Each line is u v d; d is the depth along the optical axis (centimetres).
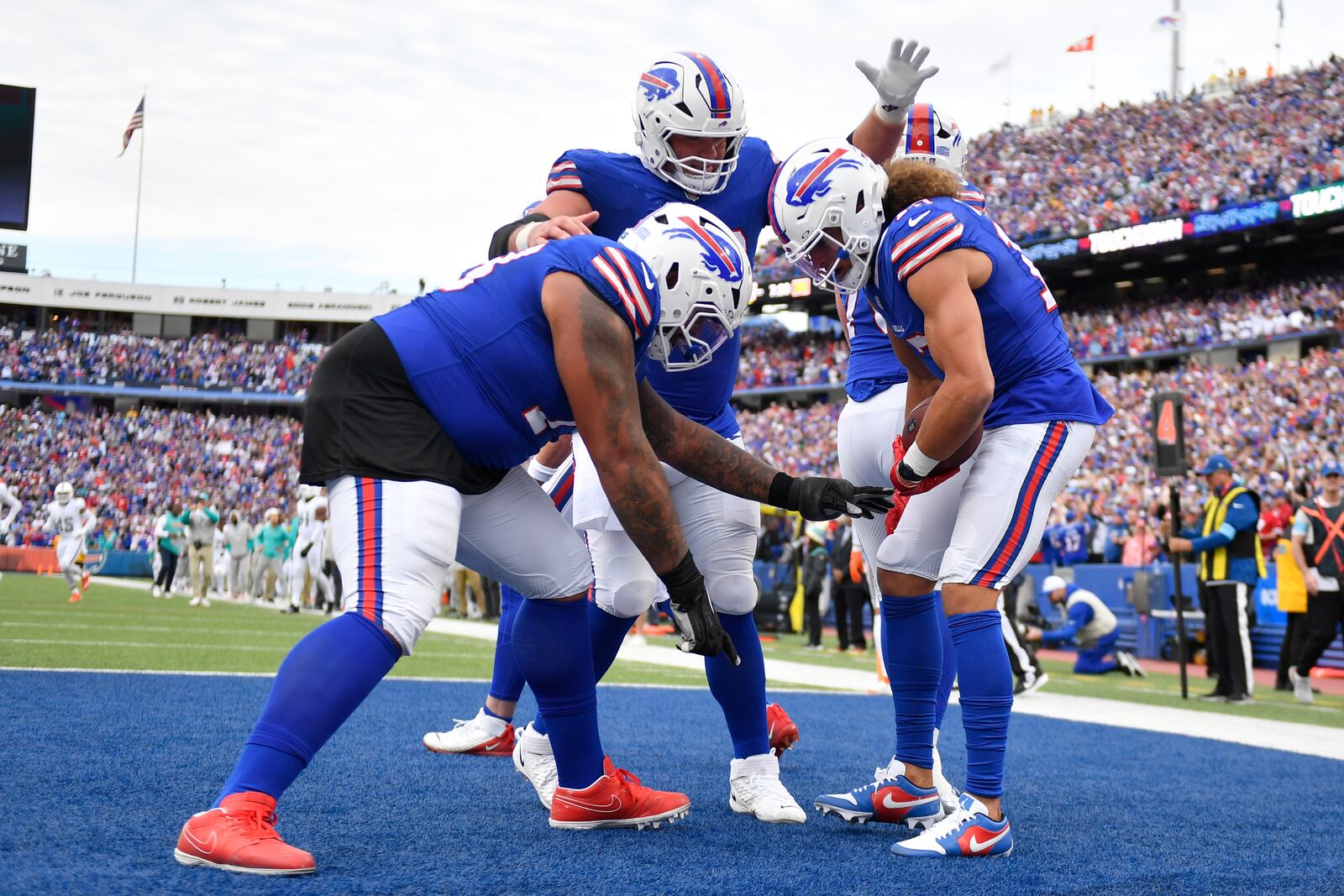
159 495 3906
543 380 274
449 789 365
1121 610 1366
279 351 4631
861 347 392
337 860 258
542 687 308
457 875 248
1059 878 266
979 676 303
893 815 340
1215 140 3003
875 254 315
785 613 1619
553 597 306
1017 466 313
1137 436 2517
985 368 288
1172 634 1288
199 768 359
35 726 429
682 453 306
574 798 309
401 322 276
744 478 308
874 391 383
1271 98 3033
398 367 272
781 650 1293
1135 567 1353
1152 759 491
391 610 262
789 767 444
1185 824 342
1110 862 287
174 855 251
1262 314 2783
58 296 4553
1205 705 809
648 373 370
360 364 274
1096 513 1877
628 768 425
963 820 296
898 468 308
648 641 1356
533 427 279
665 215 289
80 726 434
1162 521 1292
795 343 3678
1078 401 320
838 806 345
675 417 306
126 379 4434
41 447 4062
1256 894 254
